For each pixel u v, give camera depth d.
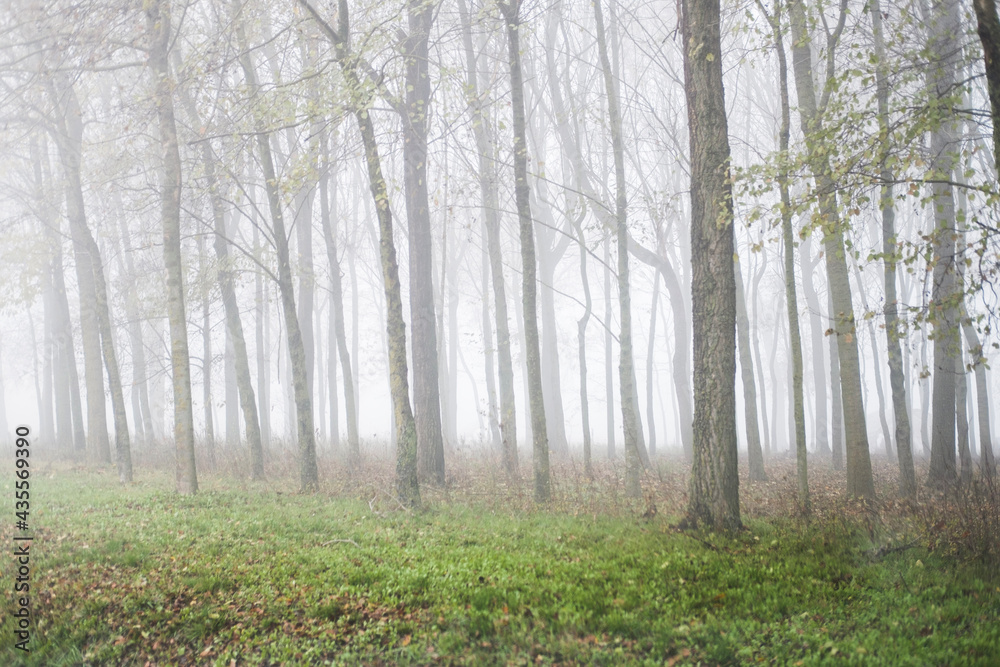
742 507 13.63
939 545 9.49
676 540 10.73
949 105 9.38
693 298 11.93
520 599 8.07
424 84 19.16
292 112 14.57
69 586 8.57
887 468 22.56
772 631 7.16
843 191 10.07
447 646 7.10
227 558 9.82
